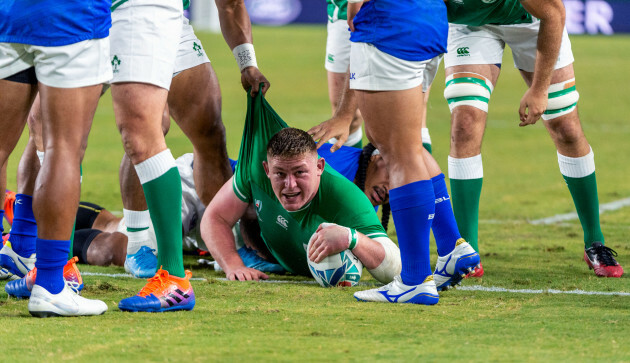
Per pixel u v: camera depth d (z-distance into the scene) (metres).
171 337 10.29
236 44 15.91
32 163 14.48
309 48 90.25
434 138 45.00
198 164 17.78
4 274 15.09
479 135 16.30
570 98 16.72
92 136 44.16
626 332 10.80
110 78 11.59
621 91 65.88
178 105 16.81
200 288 14.47
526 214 26.69
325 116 50.84
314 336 10.42
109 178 32.06
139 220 16.30
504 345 10.00
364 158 17.05
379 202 17.38
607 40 99.31
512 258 18.67
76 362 9.05
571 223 24.91
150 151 12.02
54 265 11.42
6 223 21.92
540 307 12.73
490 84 16.56
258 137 15.44
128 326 10.93
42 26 10.89
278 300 13.27
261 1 117.06
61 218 11.27
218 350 9.62
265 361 9.14
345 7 21.55
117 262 17.39
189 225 18.53
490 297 13.77
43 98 11.13
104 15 11.38
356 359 9.26
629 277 16.17
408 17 12.17
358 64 12.48
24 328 10.74
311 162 14.47
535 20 16.42
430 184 12.76
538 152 42.28
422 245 12.88
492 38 16.62
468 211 16.36
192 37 16.78
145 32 11.91
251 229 17.12
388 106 12.35
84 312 11.59
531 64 17.05
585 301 13.35
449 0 15.98
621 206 27.86
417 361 9.19
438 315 11.95
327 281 14.88
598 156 40.91
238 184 16.03
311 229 15.29
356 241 14.68
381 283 15.50
